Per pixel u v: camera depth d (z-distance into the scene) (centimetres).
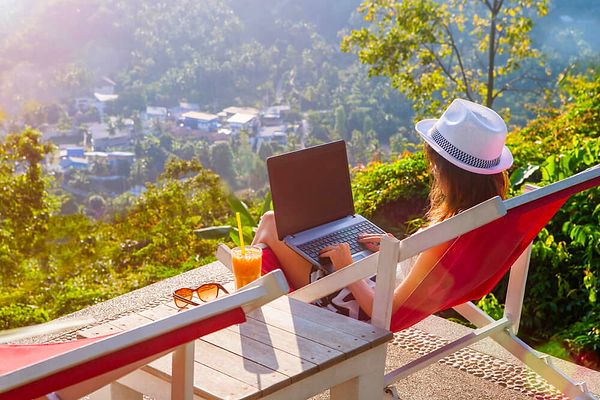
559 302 400
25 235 1066
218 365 180
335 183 296
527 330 400
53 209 1148
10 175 1211
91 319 338
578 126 679
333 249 259
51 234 1042
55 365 116
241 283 229
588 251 389
